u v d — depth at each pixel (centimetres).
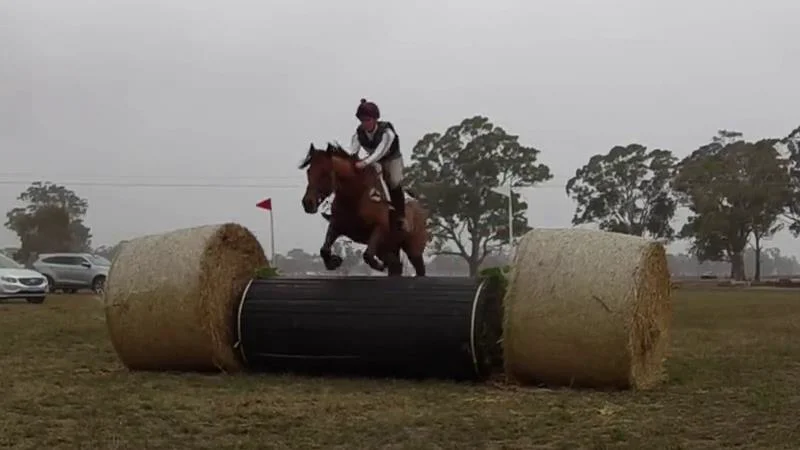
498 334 1037
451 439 722
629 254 961
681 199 7050
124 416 805
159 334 1092
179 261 1085
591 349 948
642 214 7231
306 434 738
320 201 1034
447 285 1048
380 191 1089
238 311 1102
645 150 7181
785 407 855
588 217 7356
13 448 675
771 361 1254
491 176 5950
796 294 4062
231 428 757
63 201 8775
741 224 6756
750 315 2325
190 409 843
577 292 949
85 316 2041
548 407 866
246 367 1119
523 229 5978
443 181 5997
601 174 7250
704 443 700
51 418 794
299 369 1092
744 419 797
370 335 1040
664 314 1044
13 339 1514
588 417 813
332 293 1076
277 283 1117
